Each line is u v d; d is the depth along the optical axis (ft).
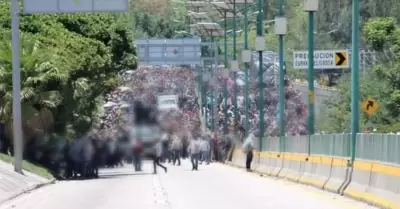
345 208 168.96
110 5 294.46
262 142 376.89
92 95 428.15
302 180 258.57
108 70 481.05
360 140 196.24
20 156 282.97
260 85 407.03
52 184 291.79
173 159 485.97
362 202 181.57
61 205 194.08
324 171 232.12
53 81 352.69
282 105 346.54
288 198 199.41
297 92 564.71
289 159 295.89
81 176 357.00
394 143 166.91
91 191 243.19
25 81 341.00
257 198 201.67
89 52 412.57
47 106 351.25
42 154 355.77
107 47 488.02
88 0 293.43
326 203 181.98
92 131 411.95
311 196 203.10
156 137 423.64
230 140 515.09
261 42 404.98
